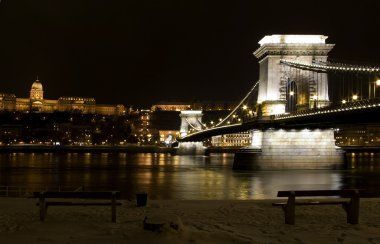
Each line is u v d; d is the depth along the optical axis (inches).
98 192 628.1
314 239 518.6
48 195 629.9
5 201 855.7
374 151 7598.4
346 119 2244.1
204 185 2108.8
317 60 3137.3
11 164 4202.8
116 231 543.5
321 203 619.5
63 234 536.4
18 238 517.0
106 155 7047.2
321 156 2984.7
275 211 710.5
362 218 654.5
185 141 6697.8
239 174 2711.6
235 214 682.8
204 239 505.4
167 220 539.2
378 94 2534.5
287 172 2812.5
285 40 3208.7
